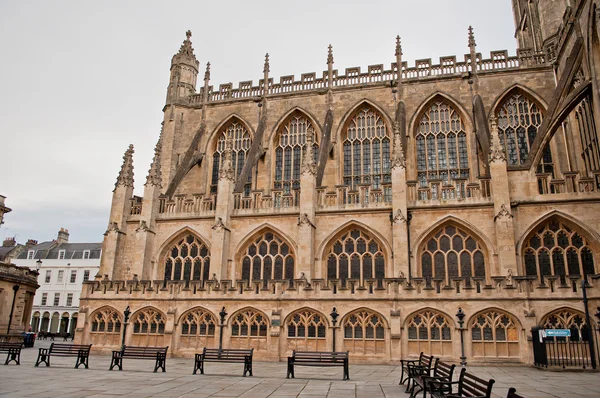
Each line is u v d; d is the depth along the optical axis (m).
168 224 50.91
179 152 62.81
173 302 40.59
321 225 46.25
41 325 103.19
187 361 35.97
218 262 46.41
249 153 56.19
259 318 38.72
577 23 45.31
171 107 63.66
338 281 37.53
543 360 30.06
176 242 50.72
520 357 33.22
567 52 49.50
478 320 34.56
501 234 40.19
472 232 42.38
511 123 53.41
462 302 34.84
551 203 40.47
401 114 54.25
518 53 55.97
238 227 48.22
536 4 59.97
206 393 19.77
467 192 44.12
